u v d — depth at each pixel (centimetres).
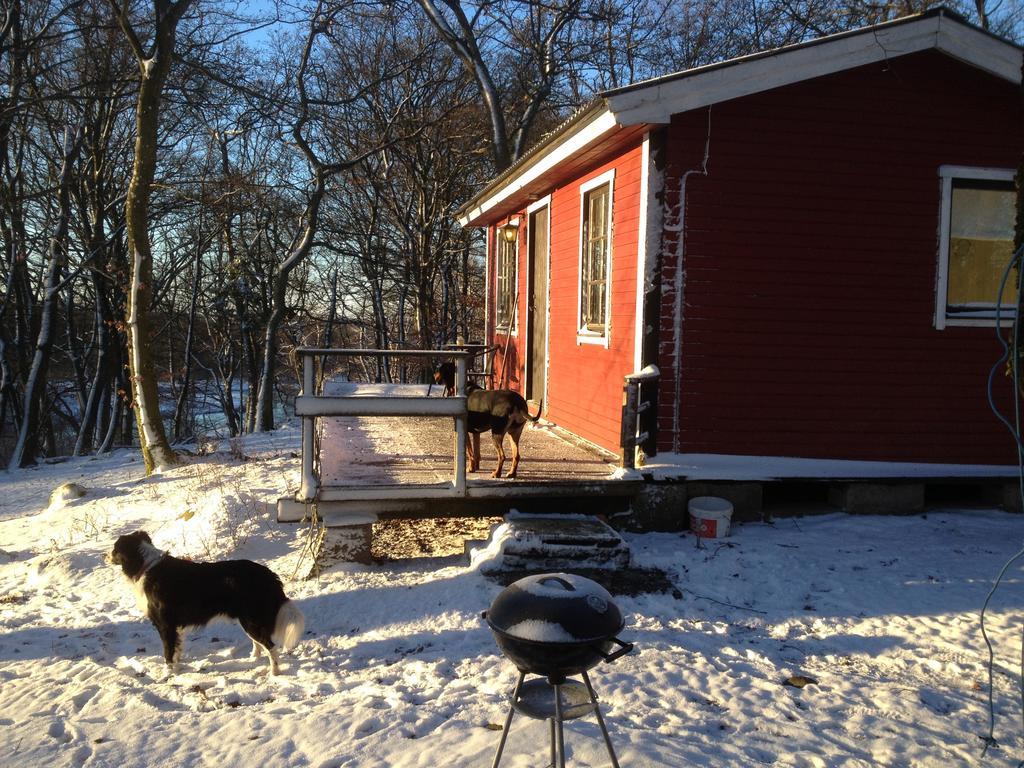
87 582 688
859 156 714
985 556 639
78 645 531
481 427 667
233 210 2227
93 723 395
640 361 707
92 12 1981
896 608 545
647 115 667
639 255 709
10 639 547
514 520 636
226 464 1291
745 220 702
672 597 562
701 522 671
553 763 277
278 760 347
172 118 2403
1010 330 743
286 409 3516
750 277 707
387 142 2039
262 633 461
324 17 1952
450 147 2386
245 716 396
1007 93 730
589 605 259
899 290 727
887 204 721
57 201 2484
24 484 1495
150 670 485
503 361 1300
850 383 726
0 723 402
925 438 739
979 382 743
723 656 475
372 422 1016
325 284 3034
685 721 385
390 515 652
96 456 2030
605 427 809
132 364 1402
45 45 2058
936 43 701
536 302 1120
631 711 394
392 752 347
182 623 471
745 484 716
